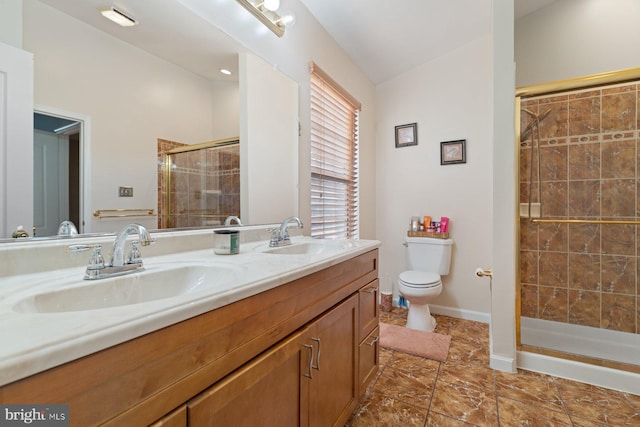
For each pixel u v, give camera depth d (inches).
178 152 52.6
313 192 90.6
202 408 24.4
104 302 31.1
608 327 85.4
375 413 57.4
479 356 79.7
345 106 107.1
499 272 73.2
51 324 18.7
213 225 59.2
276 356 33.1
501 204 73.0
